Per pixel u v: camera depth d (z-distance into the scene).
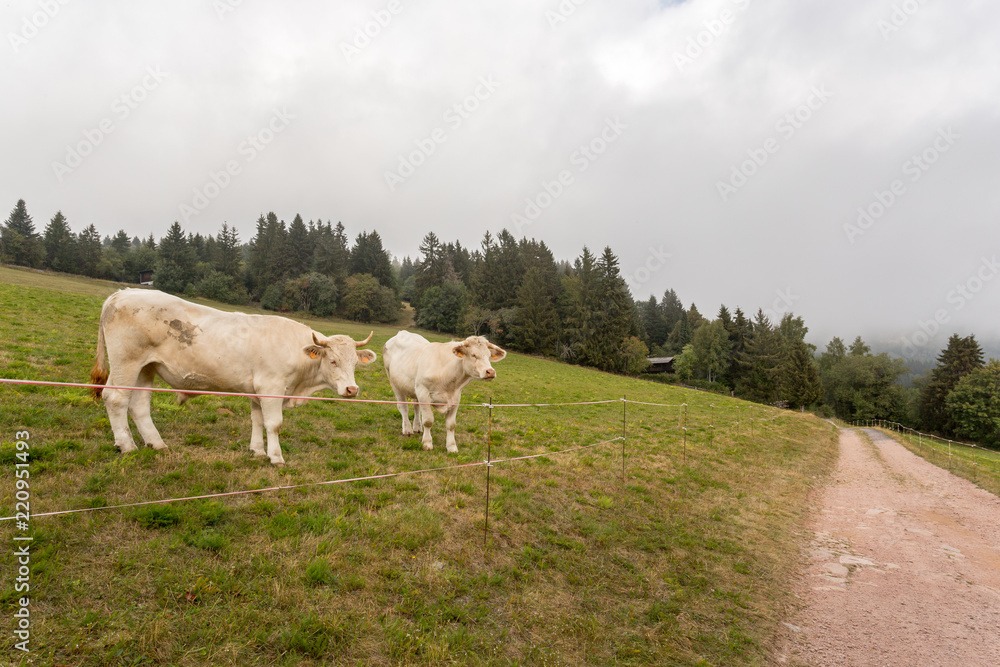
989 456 40.19
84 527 4.61
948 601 6.57
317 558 4.78
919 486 15.42
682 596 5.77
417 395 9.92
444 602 4.74
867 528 9.88
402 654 3.92
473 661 4.02
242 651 3.57
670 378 80.81
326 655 3.72
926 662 5.03
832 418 72.56
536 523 7.05
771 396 76.56
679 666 4.53
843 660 4.98
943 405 69.75
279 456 7.44
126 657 3.31
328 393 13.31
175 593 4.00
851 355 82.31
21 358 11.22
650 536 7.41
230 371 7.22
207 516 5.22
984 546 9.26
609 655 4.53
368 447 9.44
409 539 5.63
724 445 17.19
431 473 8.21
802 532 9.05
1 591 3.62
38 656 3.16
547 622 4.83
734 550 7.47
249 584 4.29
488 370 9.11
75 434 7.09
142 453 6.59
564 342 69.81
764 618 5.63
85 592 3.83
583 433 15.10
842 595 6.52
